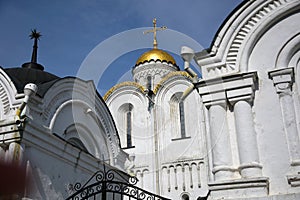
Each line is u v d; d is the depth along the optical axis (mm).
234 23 9203
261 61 8961
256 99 8695
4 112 10680
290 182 7645
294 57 8867
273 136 8258
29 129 10125
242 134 8336
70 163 11797
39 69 15258
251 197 7598
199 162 22016
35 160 10188
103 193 8070
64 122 12094
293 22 9000
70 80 12562
